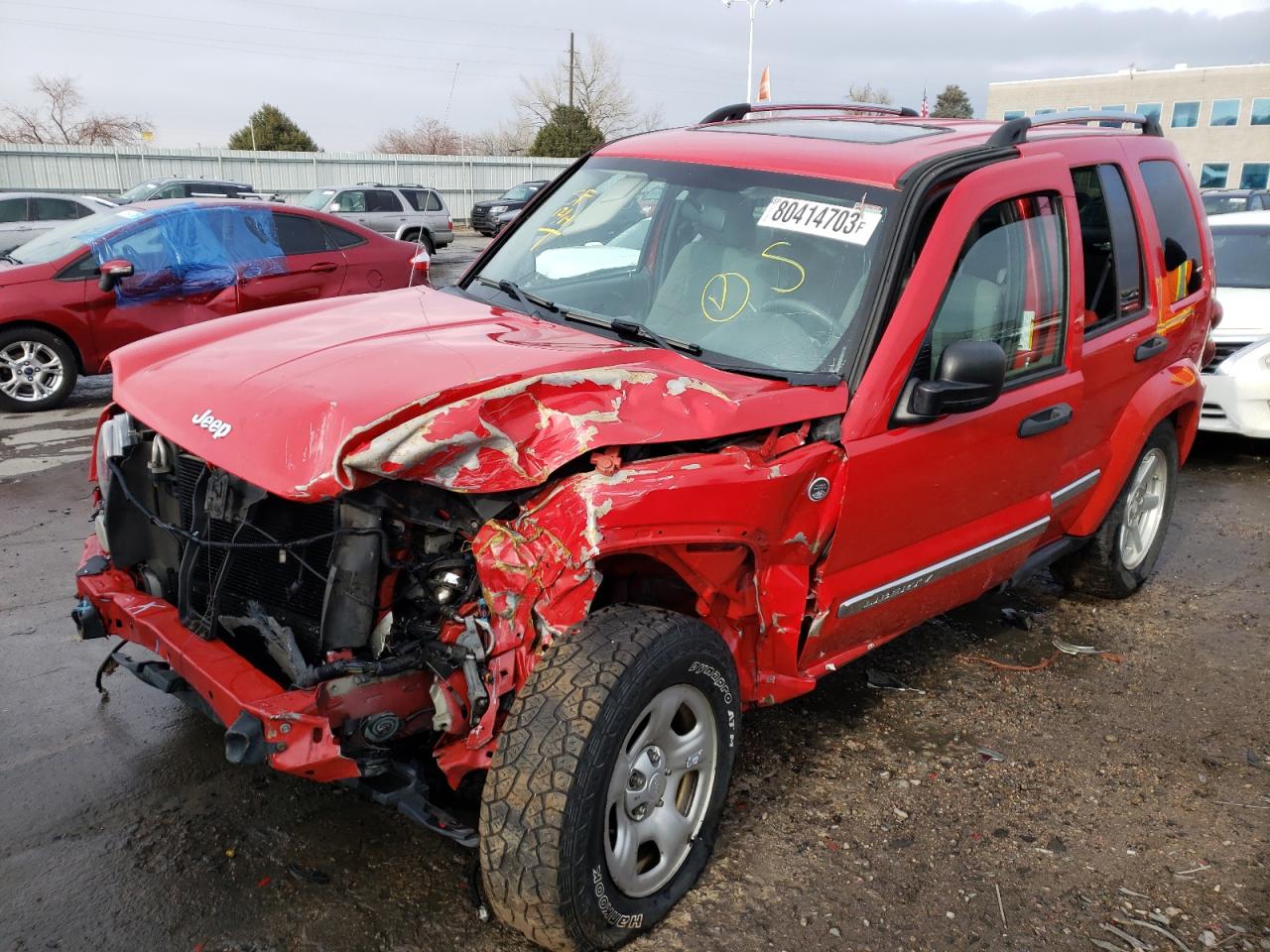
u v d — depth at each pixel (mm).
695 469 2701
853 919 2893
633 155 4168
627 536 2584
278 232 9938
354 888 2891
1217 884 3145
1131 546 5258
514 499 2643
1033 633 4934
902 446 3184
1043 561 4496
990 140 3725
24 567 5141
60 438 7957
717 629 3104
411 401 2516
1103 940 2875
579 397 2689
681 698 2758
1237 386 7742
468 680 2594
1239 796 3629
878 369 3117
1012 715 4125
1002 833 3342
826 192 3473
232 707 2562
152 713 3779
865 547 3264
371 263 10547
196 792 3297
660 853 2826
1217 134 58500
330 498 2576
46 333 8875
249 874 2928
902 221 3268
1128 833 3385
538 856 2404
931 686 4332
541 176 41906
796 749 3768
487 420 2504
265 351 3133
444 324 3383
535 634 2611
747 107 4879
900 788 3557
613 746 2475
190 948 2641
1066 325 3924
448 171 39562
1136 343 4523
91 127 58969
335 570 2613
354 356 2943
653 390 2785
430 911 2812
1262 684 4488
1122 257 4488
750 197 3619
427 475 2496
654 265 3697
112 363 3441
